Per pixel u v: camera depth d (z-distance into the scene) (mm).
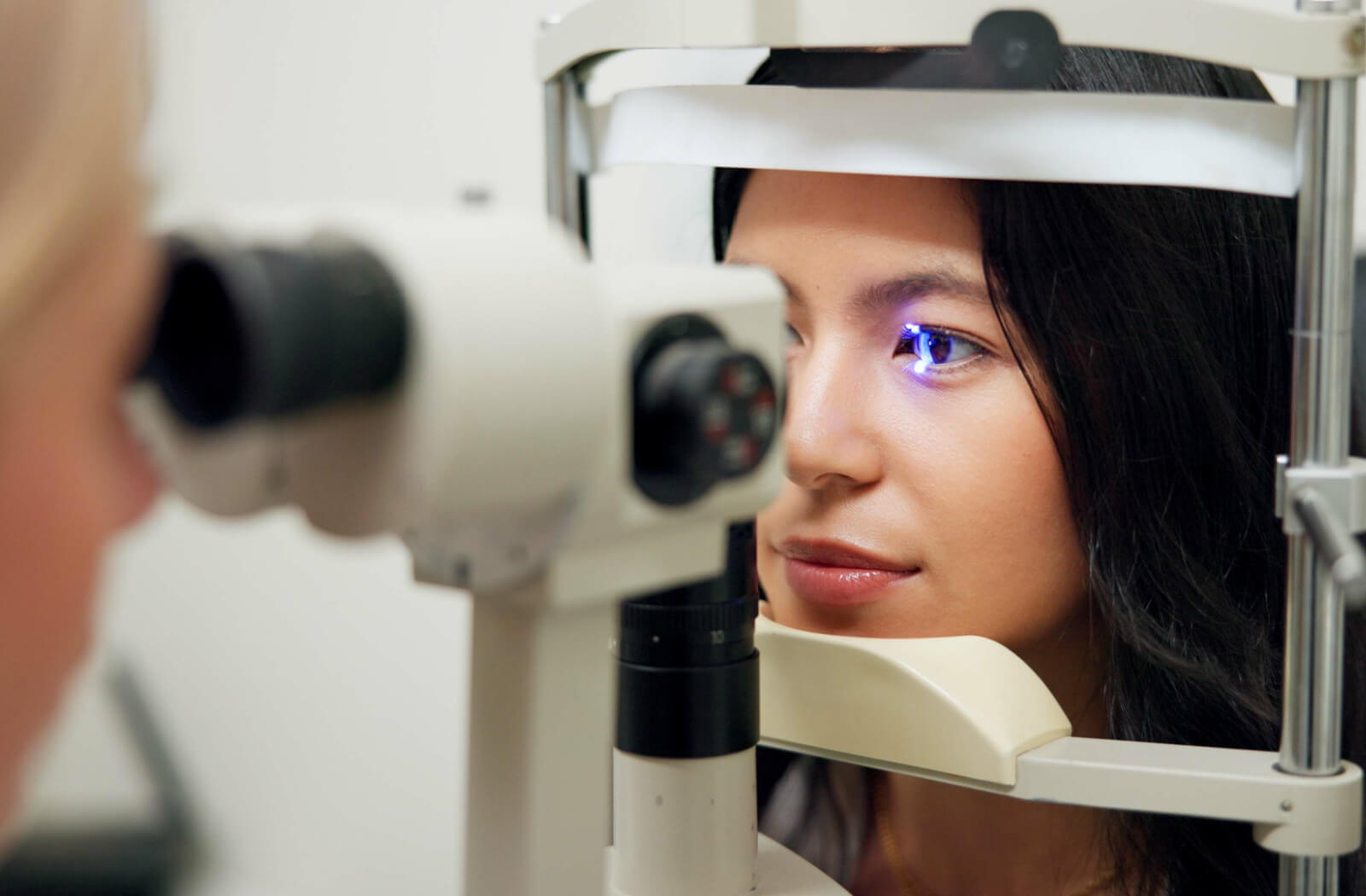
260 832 1043
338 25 1026
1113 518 692
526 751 521
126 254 394
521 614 518
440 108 1030
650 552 515
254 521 484
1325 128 583
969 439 674
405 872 1104
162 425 458
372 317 456
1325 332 588
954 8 582
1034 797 630
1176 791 613
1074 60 701
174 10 995
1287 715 607
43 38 360
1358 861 761
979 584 683
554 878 527
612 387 485
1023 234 668
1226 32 578
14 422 382
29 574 395
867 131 616
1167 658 708
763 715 683
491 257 469
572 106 670
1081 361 683
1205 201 714
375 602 1100
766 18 592
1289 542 602
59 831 979
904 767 653
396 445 463
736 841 646
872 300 675
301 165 1034
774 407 510
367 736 1100
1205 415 714
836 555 686
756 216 695
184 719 1052
